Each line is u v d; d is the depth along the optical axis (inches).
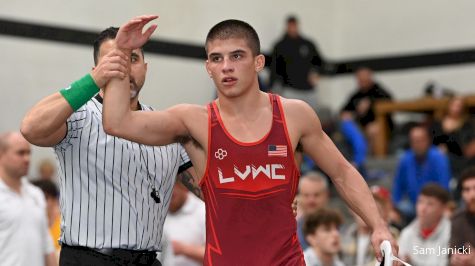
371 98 952.3
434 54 1029.8
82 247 274.8
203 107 256.2
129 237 275.4
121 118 243.4
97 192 274.5
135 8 904.9
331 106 1093.1
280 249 250.4
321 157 263.6
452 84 1018.7
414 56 1044.5
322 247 429.1
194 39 952.3
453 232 430.6
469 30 1006.4
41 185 518.0
